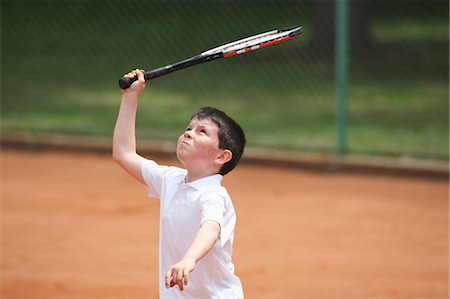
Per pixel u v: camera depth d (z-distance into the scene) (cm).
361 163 2694
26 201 2369
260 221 2197
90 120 3272
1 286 1741
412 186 2558
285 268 1853
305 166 2741
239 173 2684
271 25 4244
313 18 3941
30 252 1948
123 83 1126
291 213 2275
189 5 4306
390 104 3462
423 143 2977
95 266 1861
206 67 3828
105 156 2917
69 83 3753
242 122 3250
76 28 4322
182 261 923
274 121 3253
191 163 1074
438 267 1872
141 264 1877
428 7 4422
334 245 2012
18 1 4362
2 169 2731
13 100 3522
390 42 4172
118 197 2408
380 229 2139
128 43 4141
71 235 2073
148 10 4362
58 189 2494
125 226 2147
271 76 3762
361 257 1931
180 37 4169
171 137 3025
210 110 1098
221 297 1065
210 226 988
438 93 3591
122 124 1141
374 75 3828
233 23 4234
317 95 3562
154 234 2088
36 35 4247
